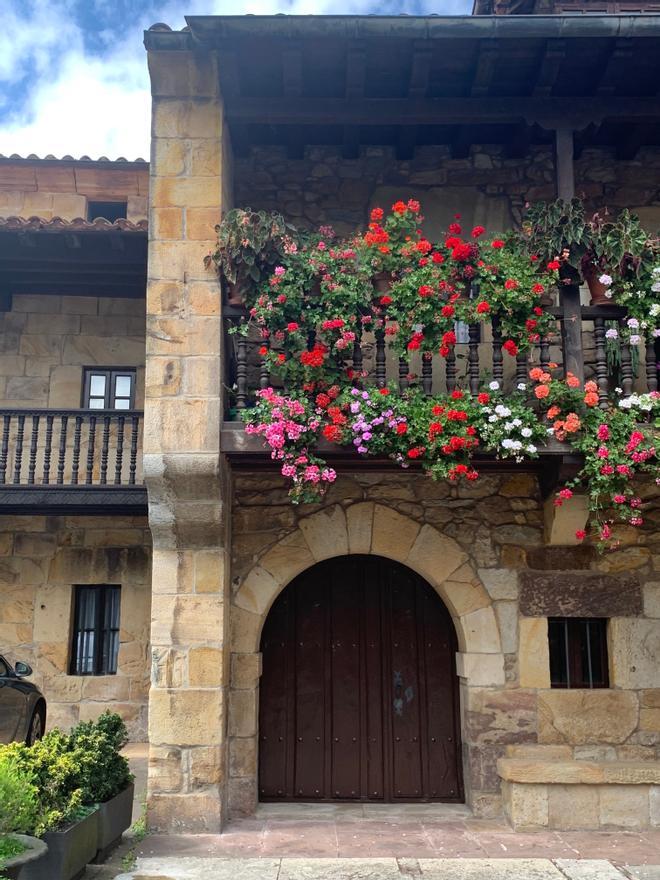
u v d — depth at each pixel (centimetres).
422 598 666
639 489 640
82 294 952
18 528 943
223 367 584
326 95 628
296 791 635
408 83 614
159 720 556
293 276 569
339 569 669
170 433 558
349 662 655
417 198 712
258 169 714
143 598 938
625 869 482
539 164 716
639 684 616
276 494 639
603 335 571
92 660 942
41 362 952
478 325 572
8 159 1055
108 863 488
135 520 949
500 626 623
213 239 585
